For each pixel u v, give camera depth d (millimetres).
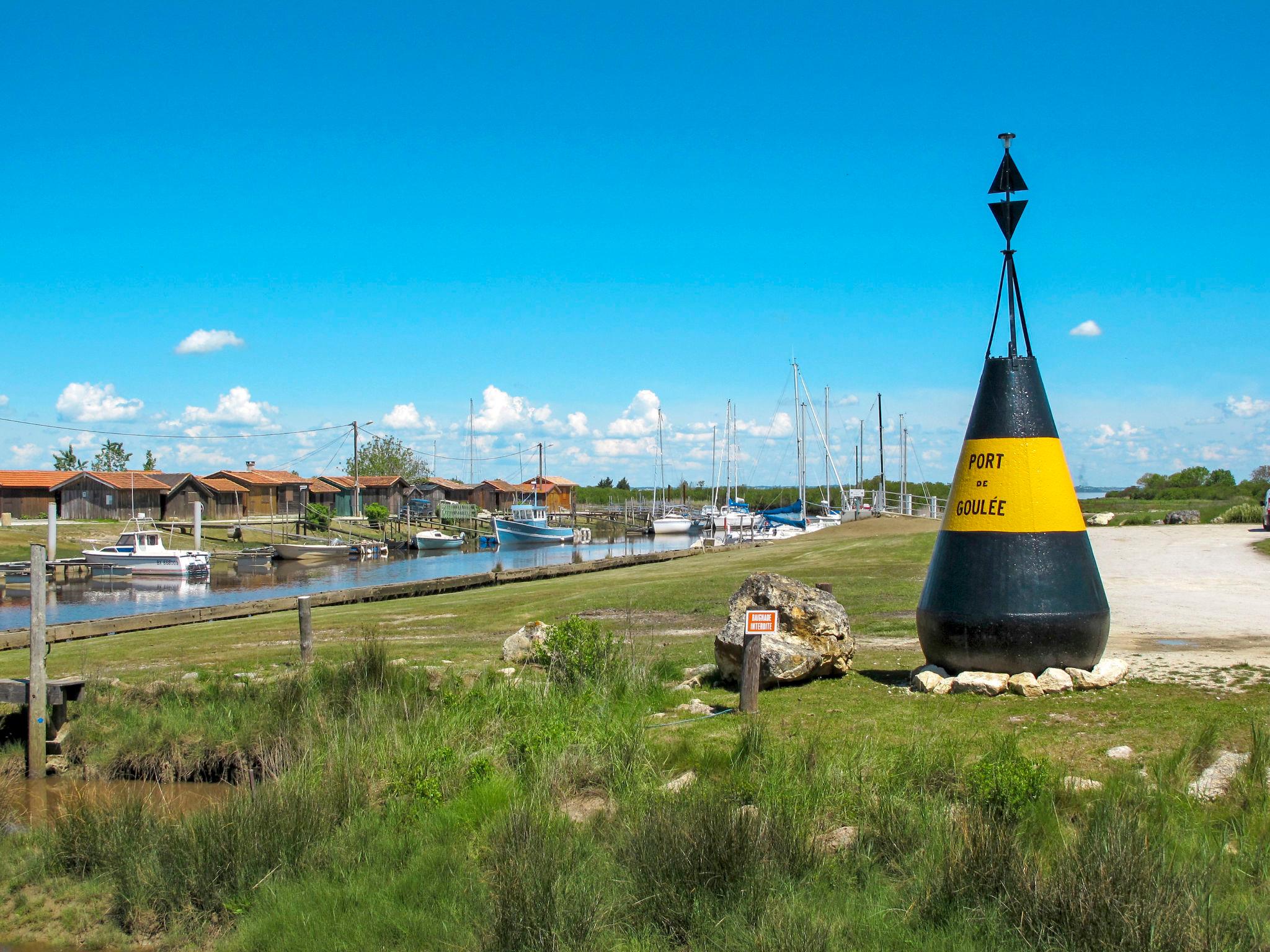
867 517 69812
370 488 105812
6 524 68312
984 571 11094
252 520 83562
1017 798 7059
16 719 13289
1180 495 79688
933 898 6238
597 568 43750
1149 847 6086
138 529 66625
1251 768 7402
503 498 124500
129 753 11969
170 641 20031
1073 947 5578
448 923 6793
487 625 21078
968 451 11555
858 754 8445
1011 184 11688
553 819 7848
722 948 6133
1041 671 10977
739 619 12531
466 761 9625
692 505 138750
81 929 7883
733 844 6883
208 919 7785
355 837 8328
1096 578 11242
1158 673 11469
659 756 9164
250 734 11719
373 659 13797
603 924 6520
